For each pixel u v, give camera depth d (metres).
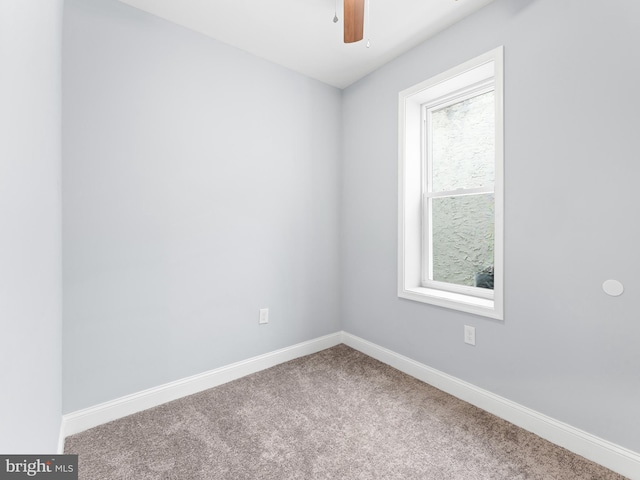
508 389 1.68
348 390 2.01
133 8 1.73
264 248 2.33
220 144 2.08
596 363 1.37
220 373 2.10
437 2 1.72
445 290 2.24
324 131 2.69
